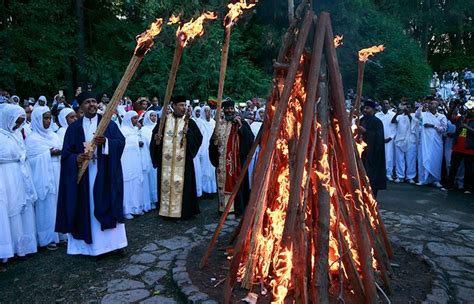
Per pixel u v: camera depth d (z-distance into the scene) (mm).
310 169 3658
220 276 4215
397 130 10406
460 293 3957
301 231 3480
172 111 6945
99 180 4918
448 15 22859
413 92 17484
